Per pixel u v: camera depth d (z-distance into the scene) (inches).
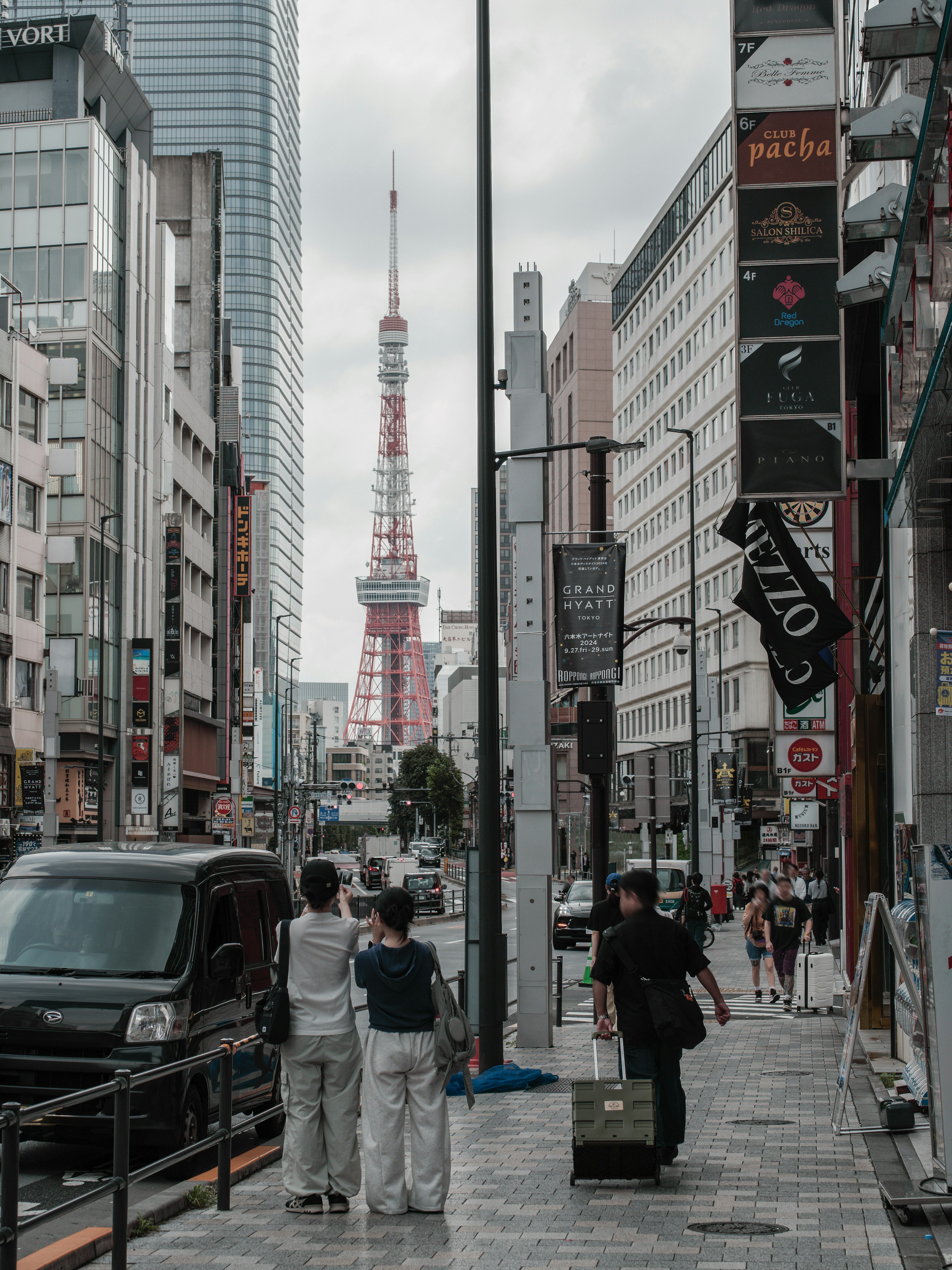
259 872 502.9
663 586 3900.1
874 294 621.9
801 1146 405.7
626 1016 364.5
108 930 437.7
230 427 3609.7
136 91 2881.4
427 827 6122.1
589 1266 270.8
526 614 682.2
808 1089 532.7
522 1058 645.9
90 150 2568.9
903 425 470.0
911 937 465.7
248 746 3971.5
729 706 3221.0
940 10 438.0
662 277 3932.1
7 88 2689.5
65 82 2667.3
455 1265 274.2
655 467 4005.9
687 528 3649.1
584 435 5270.7
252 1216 328.8
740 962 1364.4
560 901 1624.0
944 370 354.9
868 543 799.7
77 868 456.4
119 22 3051.2
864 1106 479.5
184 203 3649.1
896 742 631.2
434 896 2632.9
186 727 3090.6
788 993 925.2
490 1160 394.9
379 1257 281.9
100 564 2527.1
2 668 2075.5
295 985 331.0
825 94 641.6
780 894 930.1
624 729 4330.7
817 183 637.9
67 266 2541.8
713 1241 289.1
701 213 3516.2
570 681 799.1
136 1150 431.8
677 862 1710.1
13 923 443.5
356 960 335.0
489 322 584.1
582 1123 356.8
